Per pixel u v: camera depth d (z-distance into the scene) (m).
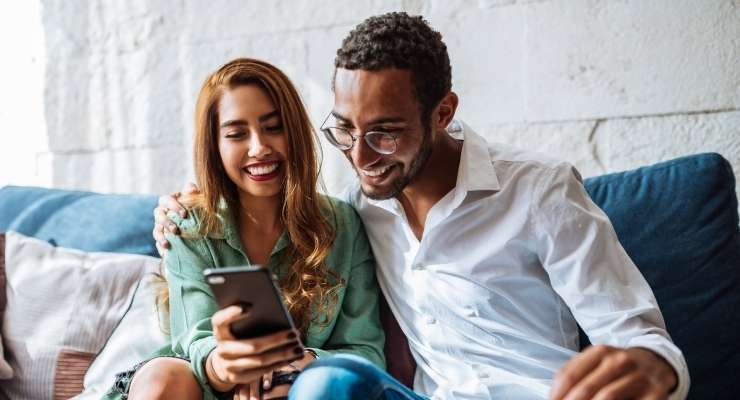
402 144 1.33
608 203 1.66
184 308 1.57
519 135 2.03
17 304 1.88
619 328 1.29
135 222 1.96
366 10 2.14
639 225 1.62
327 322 1.60
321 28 2.20
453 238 1.49
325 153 2.22
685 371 1.15
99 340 1.80
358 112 1.31
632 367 1.05
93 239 1.96
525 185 1.42
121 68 2.49
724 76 1.83
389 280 1.63
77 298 1.84
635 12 1.89
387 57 1.29
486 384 1.44
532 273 1.46
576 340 1.54
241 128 1.57
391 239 1.62
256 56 2.30
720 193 1.60
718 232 1.58
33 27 2.60
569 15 1.95
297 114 1.61
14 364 1.83
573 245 1.36
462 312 1.50
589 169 1.98
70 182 2.59
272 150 1.58
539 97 2.00
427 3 2.09
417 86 1.32
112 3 2.48
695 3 1.84
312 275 1.60
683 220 1.60
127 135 2.50
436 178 1.47
